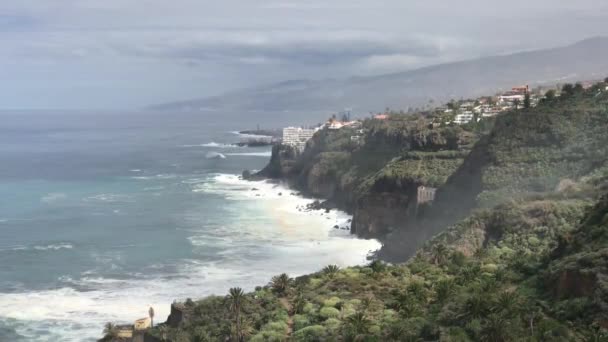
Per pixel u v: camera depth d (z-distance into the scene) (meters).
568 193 138.25
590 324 74.44
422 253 140.00
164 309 131.25
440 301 91.00
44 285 147.75
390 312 93.25
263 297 111.00
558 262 92.88
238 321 100.12
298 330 92.88
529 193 150.75
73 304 135.12
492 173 164.88
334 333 89.00
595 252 85.62
